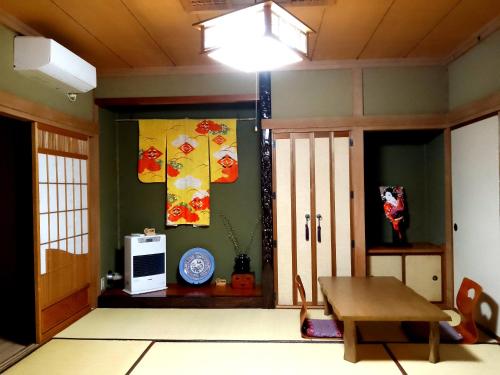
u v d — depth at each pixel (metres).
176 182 5.16
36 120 3.48
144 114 5.30
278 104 4.59
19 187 3.55
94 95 4.71
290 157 4.57
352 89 4.54
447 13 3.31
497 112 3.52
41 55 3.25
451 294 4.45
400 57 4.45
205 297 4.55
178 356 3.19
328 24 3.51
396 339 3.47
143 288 4.72
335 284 3.82
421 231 5.14
